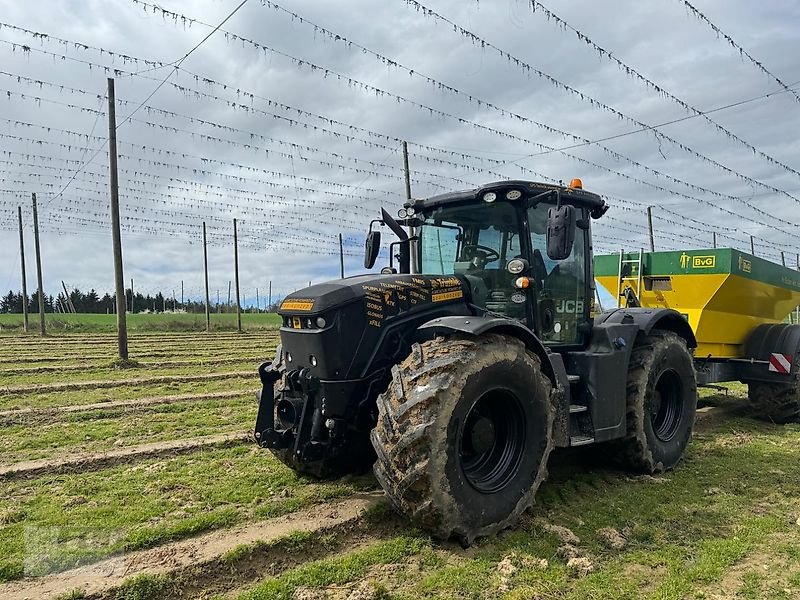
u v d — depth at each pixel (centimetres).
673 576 375
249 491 510
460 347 420
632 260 873
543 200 534
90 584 350
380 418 409
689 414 641
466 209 561
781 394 831
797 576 374
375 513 452
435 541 416
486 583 363
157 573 360
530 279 521
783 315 977
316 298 455
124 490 518
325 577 368
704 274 796
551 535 433
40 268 2959
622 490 541
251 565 388
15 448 667
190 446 663
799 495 527
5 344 2325
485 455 450
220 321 4566
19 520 452
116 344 2342
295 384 473
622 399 558
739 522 464
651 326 600
